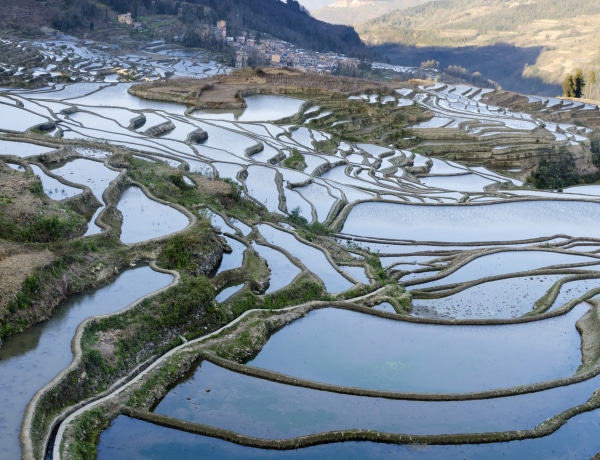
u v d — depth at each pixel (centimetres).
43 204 3366
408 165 8144
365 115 10231
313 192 5759
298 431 2330
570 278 4153
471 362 2975
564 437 2402
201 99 9612
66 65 12925
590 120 12950
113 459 2120
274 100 10350
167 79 10825
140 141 6381
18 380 2272
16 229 3097
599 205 5906
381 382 2744
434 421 2456
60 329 2625
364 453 2238
